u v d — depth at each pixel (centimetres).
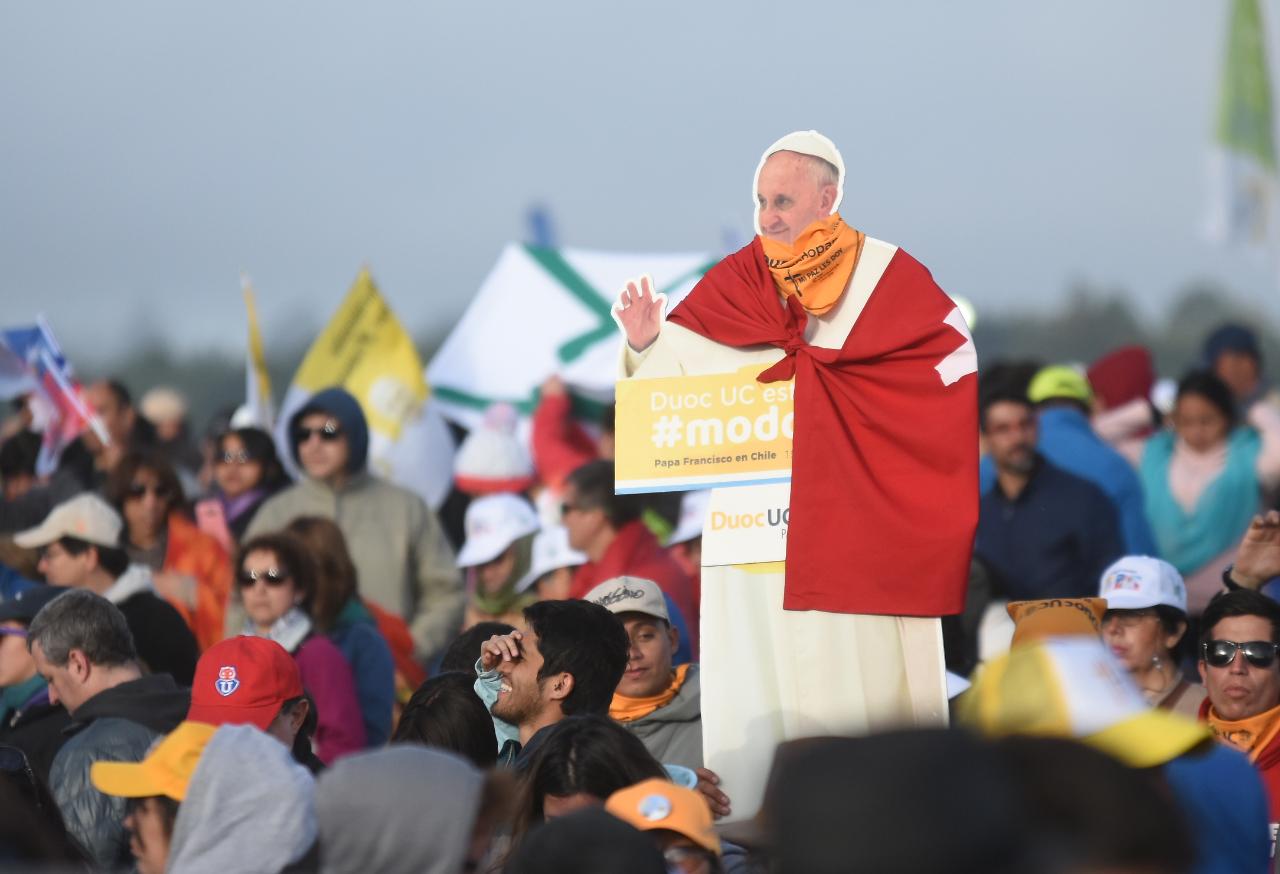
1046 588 2616
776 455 1628
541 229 5162
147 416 4569
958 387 1566
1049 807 737
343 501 2908
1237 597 1794
